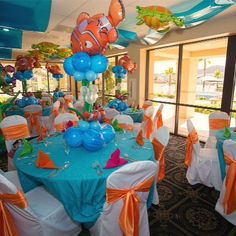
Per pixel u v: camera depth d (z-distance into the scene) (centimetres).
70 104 461
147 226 146
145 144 203
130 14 334
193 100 483
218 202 200
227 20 353
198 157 243
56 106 400
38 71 956
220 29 364
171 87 520
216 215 198
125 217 125
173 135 493
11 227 126
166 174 283
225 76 393
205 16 294
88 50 178
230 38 377
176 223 188
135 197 126
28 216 126
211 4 255
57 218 140
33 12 308
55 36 516
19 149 192
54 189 138
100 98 729
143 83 562
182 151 377
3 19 317
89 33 171
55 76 680
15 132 246
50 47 482
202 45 459
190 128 246
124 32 426
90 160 163
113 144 200
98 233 143
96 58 180
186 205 213
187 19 290
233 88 385
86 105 199
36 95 663
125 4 293
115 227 132
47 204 146
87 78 185
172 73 514
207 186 245
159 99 554
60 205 145
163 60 537
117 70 423
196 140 241
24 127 254
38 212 137
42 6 296
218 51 447
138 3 289
